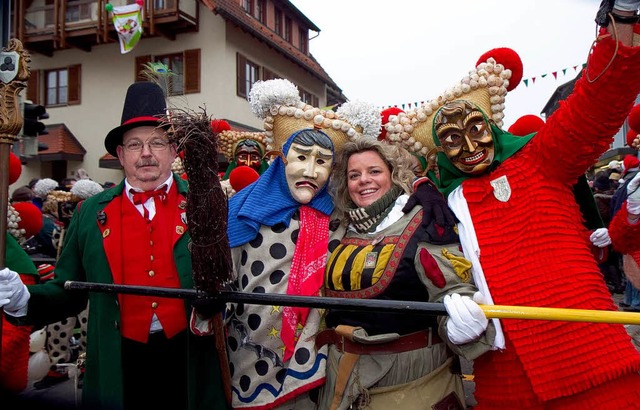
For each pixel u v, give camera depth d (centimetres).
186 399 224
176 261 225
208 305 186
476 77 226
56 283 228
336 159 238
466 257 201
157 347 223
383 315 201
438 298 191
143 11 1346
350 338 201
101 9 1437
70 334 447
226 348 223
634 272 334
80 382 429
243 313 222
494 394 194
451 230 201
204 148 174
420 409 196
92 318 227
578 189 217
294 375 212
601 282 193
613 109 179
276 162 242
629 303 586
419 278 197
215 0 1316
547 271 189
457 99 229
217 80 1347
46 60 1563
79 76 1524
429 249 197
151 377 223
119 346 217
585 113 183
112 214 232
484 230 199
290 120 245
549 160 196
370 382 198
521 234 194
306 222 227
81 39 1485
